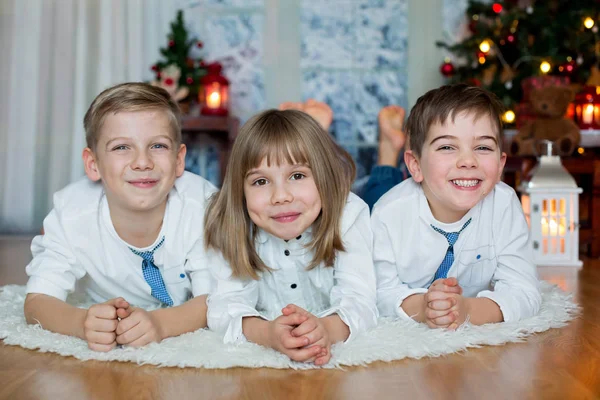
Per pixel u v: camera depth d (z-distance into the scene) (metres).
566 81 3.02
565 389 0.86
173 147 1.21
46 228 1.26
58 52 3.58
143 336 1.05
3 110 3.54
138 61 3.63
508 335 1.11
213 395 0.85
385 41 3.78
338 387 0.88
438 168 1.20
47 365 0.99
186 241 1.27
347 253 1.20
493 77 3.45
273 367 0.97
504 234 1.32
